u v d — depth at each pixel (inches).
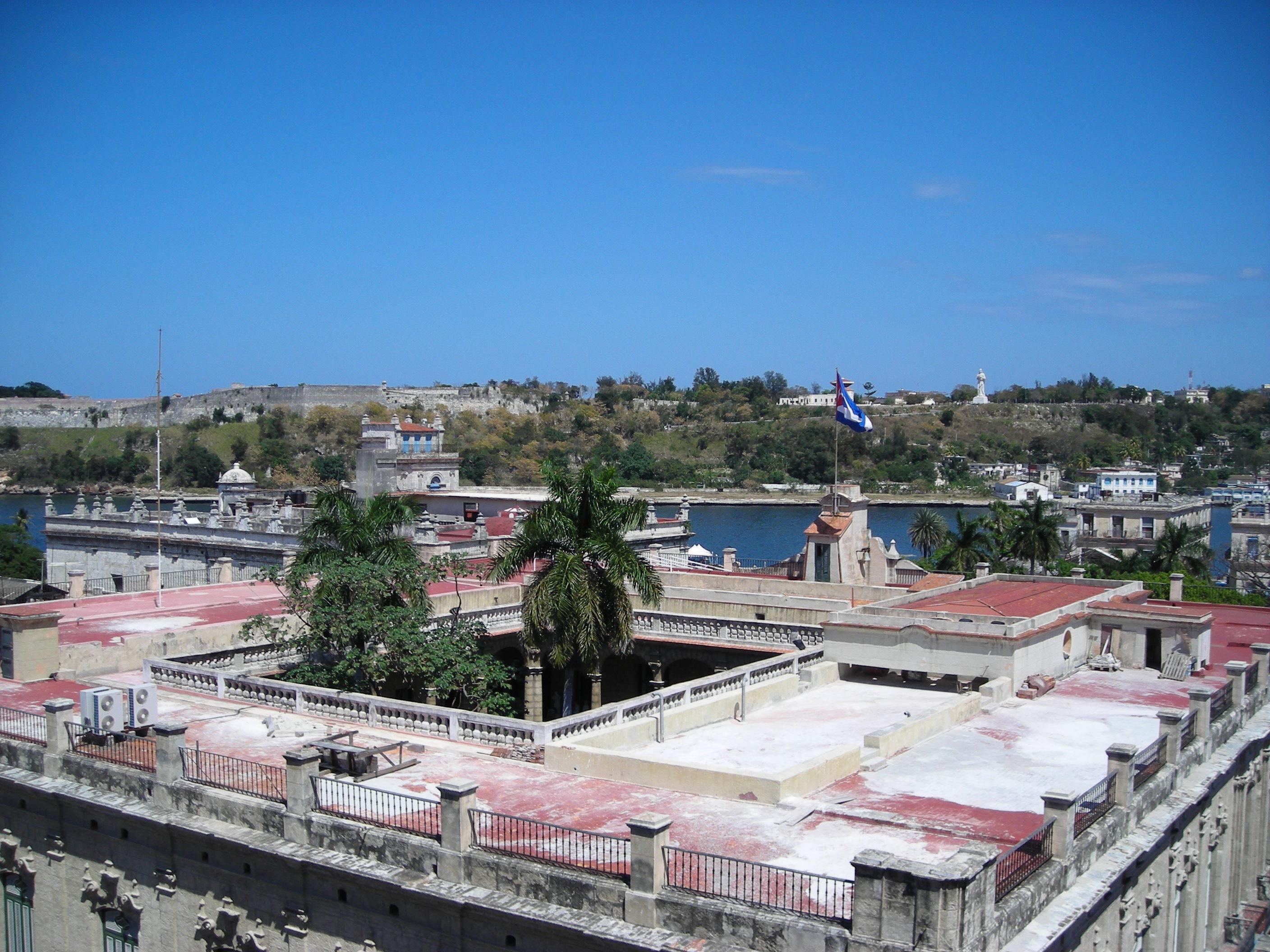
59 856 1253.1
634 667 2192.4
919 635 1674.5
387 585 1739.7
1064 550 5162.4
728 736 1433.3
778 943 802.8
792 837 1024.9
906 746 1332.4
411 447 4015.8
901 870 761.6
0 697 1515.7
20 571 4264.3
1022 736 1397.6
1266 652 1659.7
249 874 1080.2
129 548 3390.7
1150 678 1737.2
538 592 1771.7
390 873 968.9
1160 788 1171.9
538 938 895.1
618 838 894.4
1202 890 1337.4
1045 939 838.5
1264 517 5147.6
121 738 1299.2
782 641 1971.0
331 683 1691.7
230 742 1327.5
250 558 3088.1
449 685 1684.3
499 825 1030.4
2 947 1334.9
